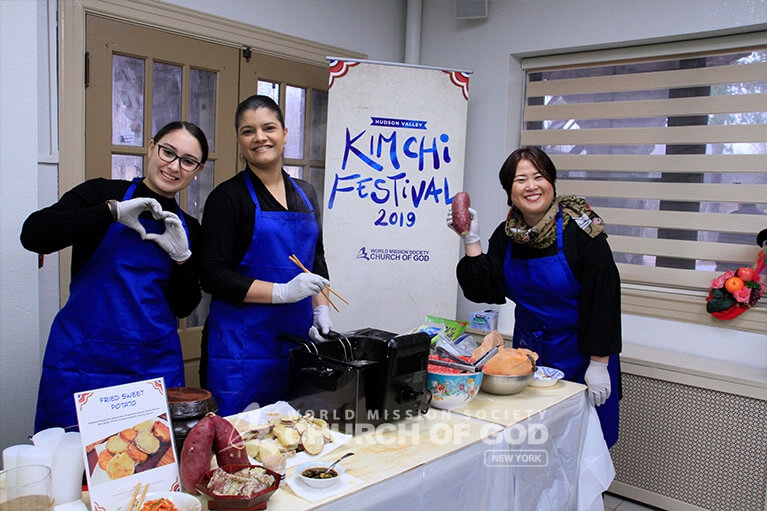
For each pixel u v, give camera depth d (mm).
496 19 3617
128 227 1783
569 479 2053
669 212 3162
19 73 2066
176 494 1172
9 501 1024
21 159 2102
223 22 3004
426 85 3262
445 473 1506
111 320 1794
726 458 2646
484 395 2004
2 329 2145
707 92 3070
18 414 2227
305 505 1213
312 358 1656
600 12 3236
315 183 3648
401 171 3258
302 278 1853
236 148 3156
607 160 3348
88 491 1200
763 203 2906
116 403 1221
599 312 2137
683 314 3025
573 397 2055
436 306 3352
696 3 2943
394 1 3922
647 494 2857
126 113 2756
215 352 2000
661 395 2805
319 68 3506
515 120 3684
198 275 1960
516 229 2238
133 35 2701
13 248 2121
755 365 2830
